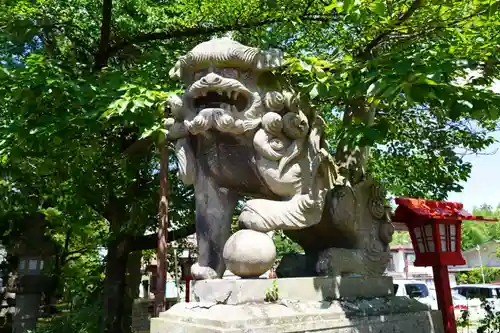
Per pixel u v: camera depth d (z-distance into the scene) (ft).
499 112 9.59
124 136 24.40
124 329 27.02
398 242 98.99
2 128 15.05
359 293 10.61
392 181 24.49
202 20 21.77
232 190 10.73
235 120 9.73
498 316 18.99
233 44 9.79
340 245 11.45
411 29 13.08
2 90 15.46
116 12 22.17
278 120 9.87
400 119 21.24
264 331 7.82
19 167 19.24
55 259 36.06
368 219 11.89
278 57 10.03
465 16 13.08
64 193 24.48
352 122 12.65
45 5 21.15
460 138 22.52
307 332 8.43
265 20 19.70
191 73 10.27
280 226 9.64
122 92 15.62
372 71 10.38
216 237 10.34
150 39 22.13
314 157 10.39
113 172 24.09
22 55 20.71
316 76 10.84
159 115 14.88
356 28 16.78
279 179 9.91
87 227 33.14
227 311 8.05
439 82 9.09
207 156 10.36
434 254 13.78
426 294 38.86
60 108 15.79
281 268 11.72
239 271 8.86
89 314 27.45
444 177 23.26
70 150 17.80
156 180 26.20
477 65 10.14
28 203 23.11
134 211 24.40
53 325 27.86
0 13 19.29
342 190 10.94
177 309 9.09
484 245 101.91
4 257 34.73
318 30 20.27
